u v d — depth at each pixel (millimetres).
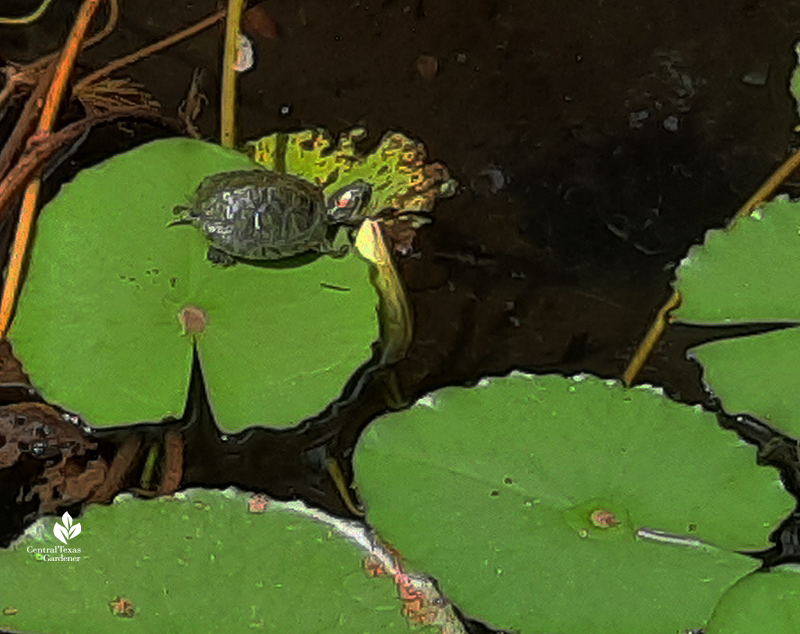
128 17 1579
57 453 1405
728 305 1413
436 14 1589
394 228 1496
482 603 1320
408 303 1458
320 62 1568
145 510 1338
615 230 1507
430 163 1527
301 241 1436
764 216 1438
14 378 1416
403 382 1443
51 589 1317
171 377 1397
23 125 1507
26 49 1561
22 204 1469
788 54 1573
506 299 1481
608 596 1320
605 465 1353
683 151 1537
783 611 1318
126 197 1443
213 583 1320
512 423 1365
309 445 1416
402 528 1339
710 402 1433
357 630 1313
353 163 1517
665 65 1571
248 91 1554
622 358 1459
